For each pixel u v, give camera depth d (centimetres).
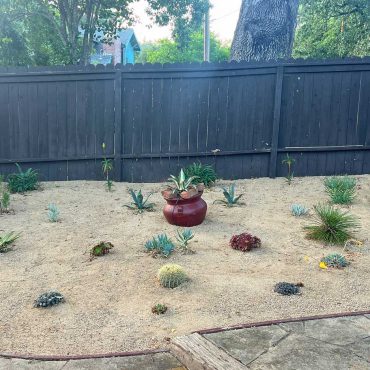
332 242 572
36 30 1499
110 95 859
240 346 346
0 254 544
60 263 520
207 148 879
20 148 878
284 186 829
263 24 962
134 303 428
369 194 772
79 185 856
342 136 879
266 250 554
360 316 394
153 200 762
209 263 515
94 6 1573
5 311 415
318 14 1838
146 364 337
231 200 720
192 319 398
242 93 862
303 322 383
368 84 865
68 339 371
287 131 874
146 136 873
